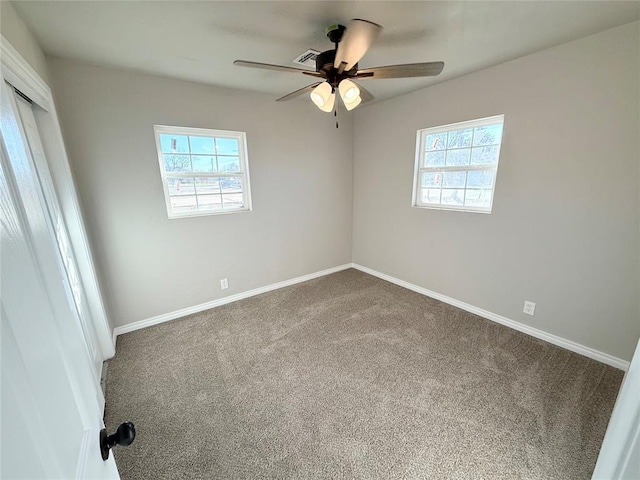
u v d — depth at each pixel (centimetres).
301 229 372
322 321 278
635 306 194
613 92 185
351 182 407
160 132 260
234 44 191
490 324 268
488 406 172
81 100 219
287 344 240
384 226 376
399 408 172
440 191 310
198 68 230
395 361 215
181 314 295
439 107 285
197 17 158
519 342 238
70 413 52
